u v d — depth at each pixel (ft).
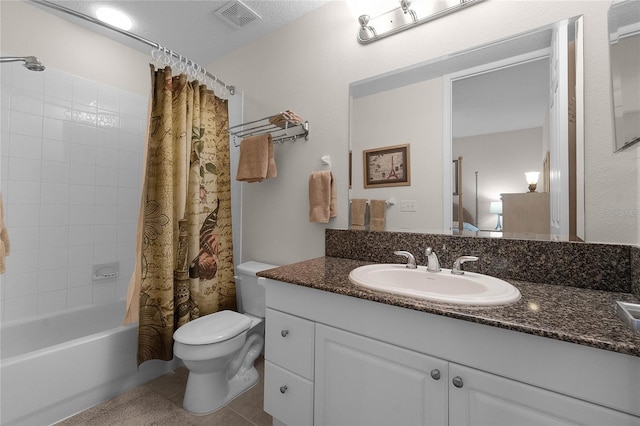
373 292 3.19
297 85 6.21
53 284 6.17
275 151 6.55
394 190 4.93
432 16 4.58
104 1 5.74
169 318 5.28
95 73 6.88
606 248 3.32
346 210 5.45
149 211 5.39
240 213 7.34
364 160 5.26
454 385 2.68
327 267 4.49
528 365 2.39
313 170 5.94
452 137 4.44
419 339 2.90
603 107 3.46
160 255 5.32
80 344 4.64
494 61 4.16
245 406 4.95
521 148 3.94
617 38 2.78
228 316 5.50
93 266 6.75
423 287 4.00
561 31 3.71
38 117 6.01
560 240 3.65
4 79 5.62
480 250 4.08
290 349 3.88
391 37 5.02
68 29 6.47
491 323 2.42
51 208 6.17
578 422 2.20
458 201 4.38
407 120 4.83
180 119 5.65
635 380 2.05
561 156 3.67
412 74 4.80
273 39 6.64
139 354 5.21
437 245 4.42
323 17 5.83
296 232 6.21
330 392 3.50
